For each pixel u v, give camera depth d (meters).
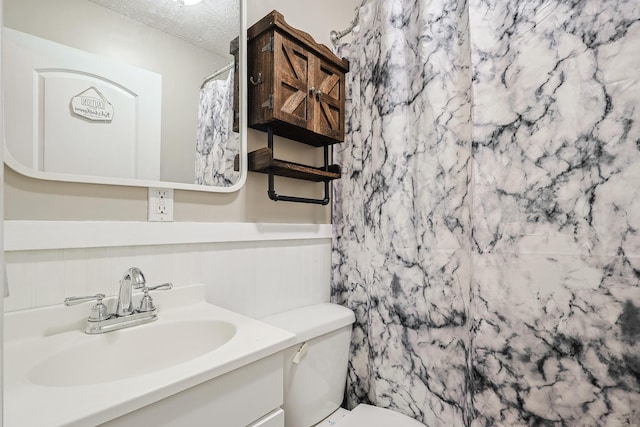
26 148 0.79
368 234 1.35
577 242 0.85
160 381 0.57
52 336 0.78
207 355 0.68
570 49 0.87
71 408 0.50
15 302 0.76
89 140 0.88
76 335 0.79
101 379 0.77
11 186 0.77
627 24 0.80
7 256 0.75
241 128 1.21
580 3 0.86
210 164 1.13
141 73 0.98
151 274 0.98
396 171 1.25
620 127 0.80
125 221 0.94
